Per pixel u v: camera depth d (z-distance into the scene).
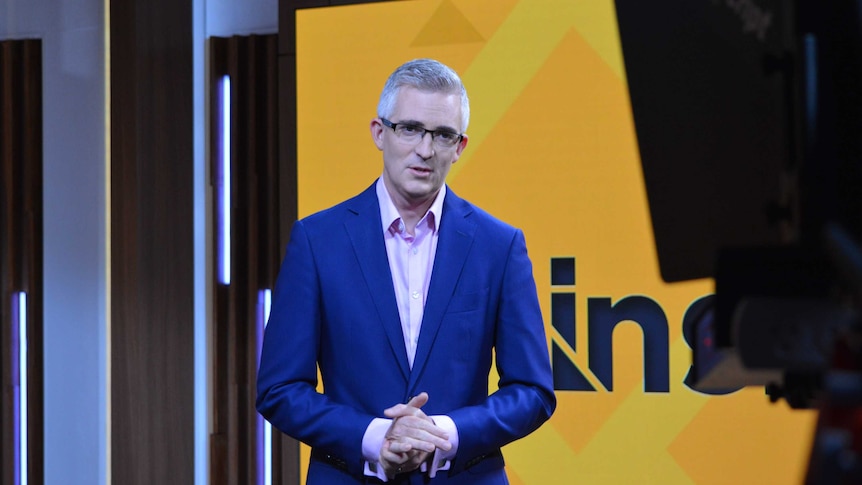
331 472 2.26
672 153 1.04
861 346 0.77
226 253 5.07
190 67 5.02
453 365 2.26
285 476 4.57
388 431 2.09
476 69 4.13
